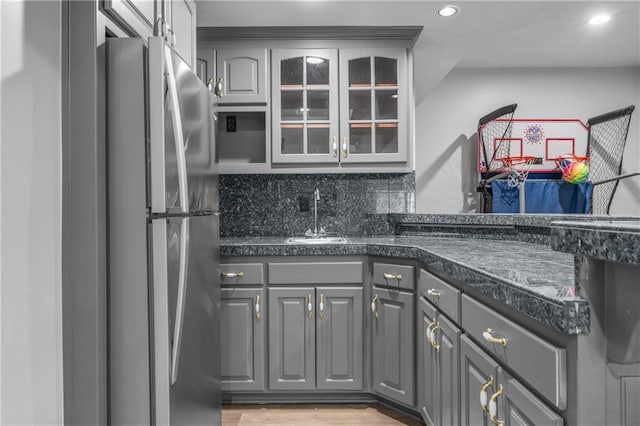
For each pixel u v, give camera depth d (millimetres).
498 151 4164
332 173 2699
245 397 2178
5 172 909
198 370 1450
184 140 1272
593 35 3084
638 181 4156
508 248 1757
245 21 2379
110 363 1159
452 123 4305
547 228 1860
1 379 893
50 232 1046
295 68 2494
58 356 1071
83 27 1076
